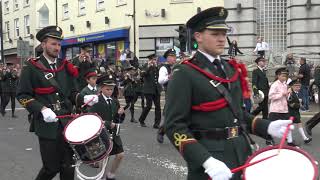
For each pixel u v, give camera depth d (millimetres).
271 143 9906
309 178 3139
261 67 12531
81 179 6844
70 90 5754
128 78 15070
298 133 12023
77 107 6227
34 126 5559
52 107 5516
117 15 31547
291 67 22125
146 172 7961
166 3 29172
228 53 23453
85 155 5324
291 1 26312
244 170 3355
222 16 3559
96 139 5320
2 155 9617
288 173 3227
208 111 3512
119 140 7188
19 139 11719
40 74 5520
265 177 3240
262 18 27531
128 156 9289
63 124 5531
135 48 30156
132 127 13664
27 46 27031
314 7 25859
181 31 15750
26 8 42219
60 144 5508
